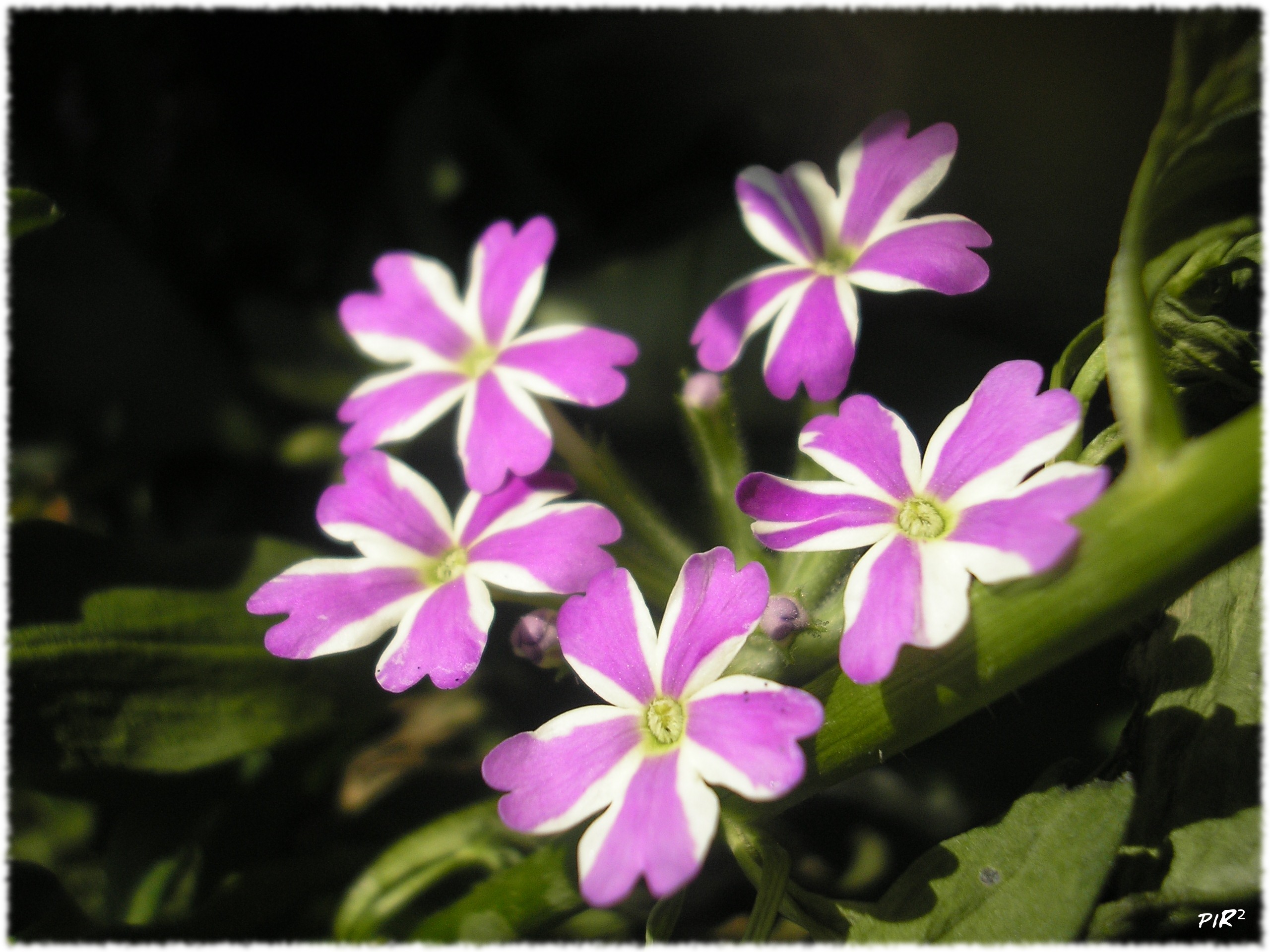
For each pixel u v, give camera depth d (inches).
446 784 3.4
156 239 4.0
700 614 2.0
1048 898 2.0
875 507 2.0
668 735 1.9
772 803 2.2
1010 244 3.2
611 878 1.8
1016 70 3.0
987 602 1.9
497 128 3.9
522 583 2.2
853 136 3.6
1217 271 2.4
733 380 3.5
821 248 2.5
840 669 2.1
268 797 3.2
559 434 2.6
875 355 3.4
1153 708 2.4
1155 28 2.9
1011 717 2.9
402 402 2.5
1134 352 1.9
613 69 3.8
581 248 3.8
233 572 3.1
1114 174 3.1
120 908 3.0
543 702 3.5
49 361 3.7
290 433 3.8
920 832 3.1
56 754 2.6
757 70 3.7
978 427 2.0
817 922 2.1
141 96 3.9
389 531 2.4
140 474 3.8
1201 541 1.8
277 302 4.0
